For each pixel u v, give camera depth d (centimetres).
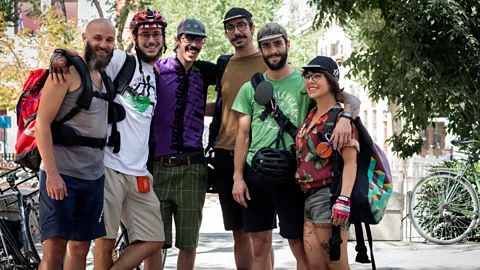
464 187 1105
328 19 1048
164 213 668
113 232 607
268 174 589
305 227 566
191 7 3166
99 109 549
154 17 625
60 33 3089
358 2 1004
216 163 686
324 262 559
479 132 1055
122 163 604
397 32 931
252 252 720
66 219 543
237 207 693
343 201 536
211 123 693
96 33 543
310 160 556
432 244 1084
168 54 3091
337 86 556
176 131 662
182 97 663
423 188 1130
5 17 3189
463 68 963
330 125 547
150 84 624
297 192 598
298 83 611
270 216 638
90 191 554
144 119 616
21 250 718
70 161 543
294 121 605
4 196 722
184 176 663
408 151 1125
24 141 553
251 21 672
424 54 948
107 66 593
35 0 3216
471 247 1055
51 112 530
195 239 672
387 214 1108
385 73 1039
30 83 556
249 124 627
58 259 552
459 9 928
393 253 999
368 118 4347
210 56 3228
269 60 608
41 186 546
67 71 530
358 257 571
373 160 558
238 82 673
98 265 624
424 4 927
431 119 1070
